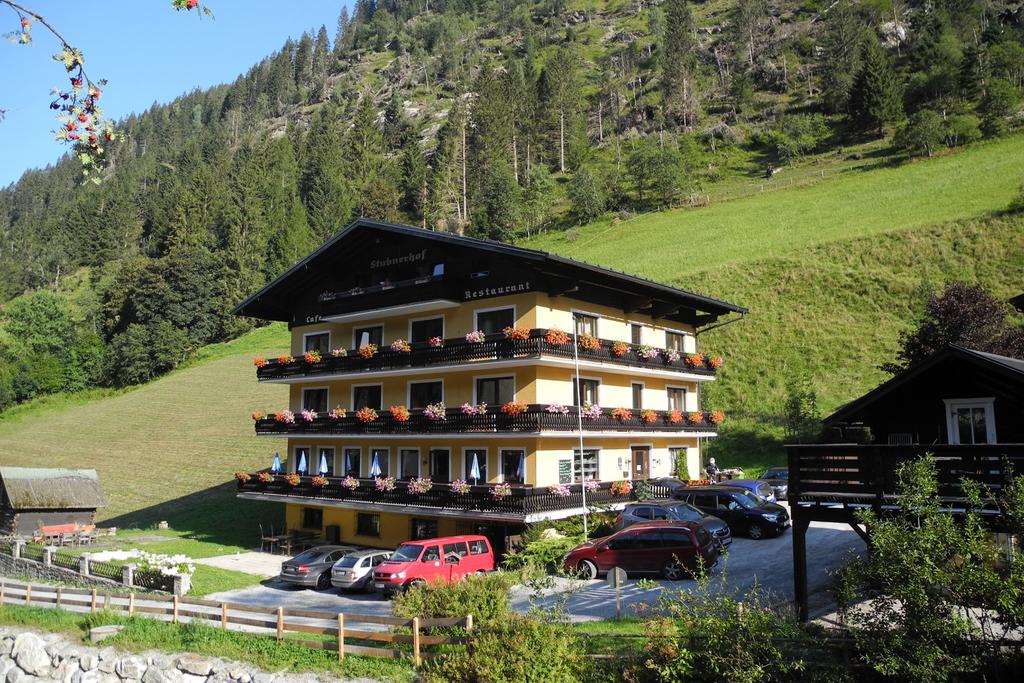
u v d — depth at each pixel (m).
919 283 58.91
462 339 31.14
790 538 27.88
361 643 17.58
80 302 123.00
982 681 10.74
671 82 159.62
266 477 39.28
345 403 37.56
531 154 151.88
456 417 31.02
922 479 12.29
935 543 11.21
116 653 18.88
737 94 156.38
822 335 57.72
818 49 164.25
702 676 12.86
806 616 16.17
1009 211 63.34
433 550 25.56
